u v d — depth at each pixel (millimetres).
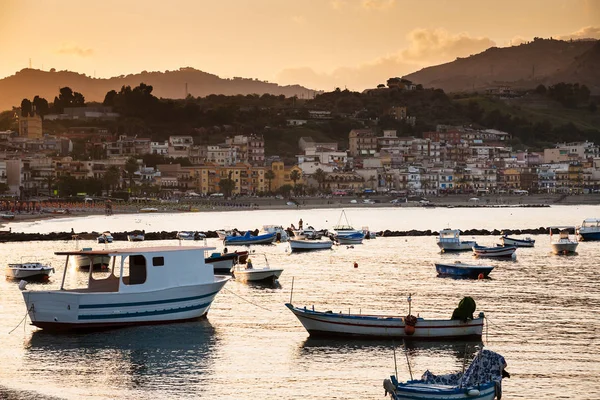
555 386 75750
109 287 98062
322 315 92000
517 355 86000
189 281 98688
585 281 141875
